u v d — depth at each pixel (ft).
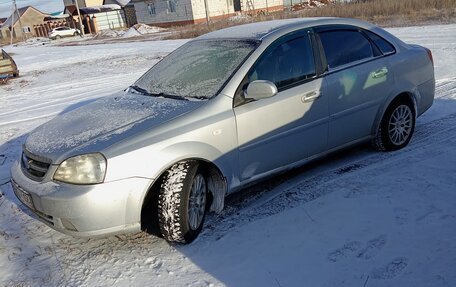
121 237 12.50
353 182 14.25
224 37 14.80
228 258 11.03
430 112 20.44
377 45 15.84
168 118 11.76
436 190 13.15
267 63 13.21
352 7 81.56
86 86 41.65
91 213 10.53
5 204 15.66
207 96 12.60
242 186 13.02
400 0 76.64
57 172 10.92
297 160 14.05
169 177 11.34
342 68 14.65
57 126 13.00
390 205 12.60
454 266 9.79
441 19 60.34
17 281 10.98
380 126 15.94
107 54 72.95
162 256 11.42
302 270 10.24
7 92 43.60
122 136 11.19
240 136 12.45
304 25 14.37
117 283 10.52
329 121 14.34
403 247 10.66
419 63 16.78
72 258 11.79
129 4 178.91
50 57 82.23
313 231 11.78
